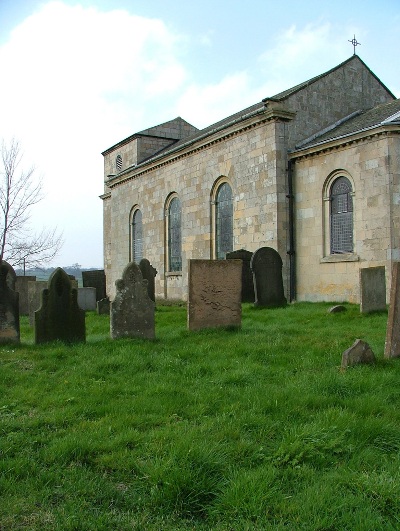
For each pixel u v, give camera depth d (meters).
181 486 4.04
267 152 21.95
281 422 5.50
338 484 4.11
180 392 6.71
